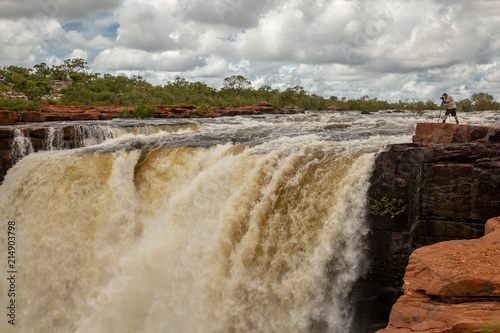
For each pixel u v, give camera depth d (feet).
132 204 59.21
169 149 63.16
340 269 41.14
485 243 27.35
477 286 22.22
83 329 51.98
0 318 56.34
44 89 250.16
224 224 47.32
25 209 60.54
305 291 41.29
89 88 268.41
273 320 42.22
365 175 41.52
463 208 37.58
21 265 57.77
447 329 19.71
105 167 60.70
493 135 39.68
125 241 57.21
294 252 43.21
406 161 39.78
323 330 40.86
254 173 49.52
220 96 301.02
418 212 39.58
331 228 41.93
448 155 38.34
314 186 45.01
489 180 36.40
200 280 47.32
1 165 67.31
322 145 53.62
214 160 60.34
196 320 46.16
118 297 51.52
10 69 335.47
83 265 55.67
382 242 40.34
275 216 45.78
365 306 40.47
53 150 72.90
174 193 59.00
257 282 43.98
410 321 22.15
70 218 57.52
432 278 23.77
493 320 19.40
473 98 172.96
